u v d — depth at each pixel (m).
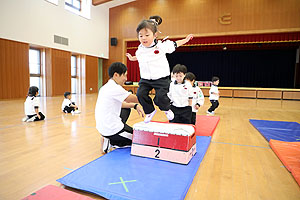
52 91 9.77
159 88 1.88
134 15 12.09
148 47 1.80
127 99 2.12
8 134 2.98
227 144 2.64
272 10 9.52
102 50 12.52
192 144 2.04
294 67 13.41
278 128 3.40
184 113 2.85
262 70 14.04
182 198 1.34
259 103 7.80
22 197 1.40
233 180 1.67
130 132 2.25
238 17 10.02
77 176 1.62
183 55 15.53
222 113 5.31
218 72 14.89
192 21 10.79
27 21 8.37
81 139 2.77
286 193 1.48
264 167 1.93
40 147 2.43
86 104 6.75
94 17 11.75
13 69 8.12
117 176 1.63
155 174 1.67
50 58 9.52
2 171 1.79
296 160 1.99
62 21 9.89
